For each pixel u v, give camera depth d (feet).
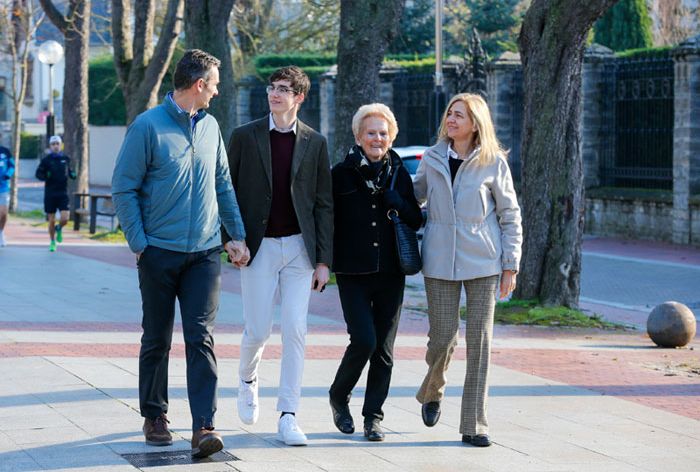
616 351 39.58
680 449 23.77
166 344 22.03
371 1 58.65
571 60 48.03
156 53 83.66
